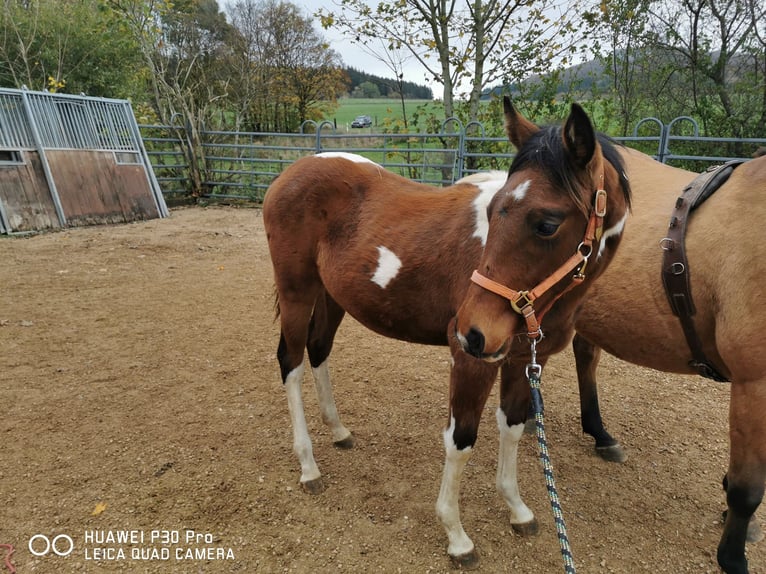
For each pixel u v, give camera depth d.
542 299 1.63
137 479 2.59
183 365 3.85
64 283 5.62
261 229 8.79
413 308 2.22
